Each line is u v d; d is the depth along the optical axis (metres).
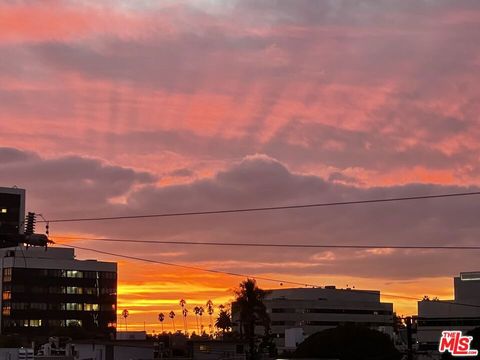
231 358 120.50
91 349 100.56
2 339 168.62
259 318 129.50
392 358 95.81
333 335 96.50
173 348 119.94
